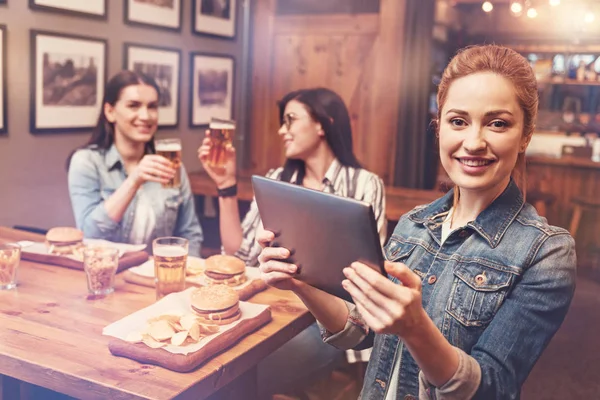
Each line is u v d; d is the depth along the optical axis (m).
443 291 1.18
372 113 4.76
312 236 1.09
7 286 1.73
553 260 1.10
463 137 1.10
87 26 3.43
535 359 1.09
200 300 1.43
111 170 2.54
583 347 3.14
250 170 4.66
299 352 2.03
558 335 3.29
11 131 3.10
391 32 4.62
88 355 1.31
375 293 0.94
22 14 3.06
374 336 1.36
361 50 4.71
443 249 1.23
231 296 1.45
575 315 3.51
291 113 2.33
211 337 1.34
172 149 2.19
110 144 2.57
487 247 1.16
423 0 4.61
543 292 1.08
